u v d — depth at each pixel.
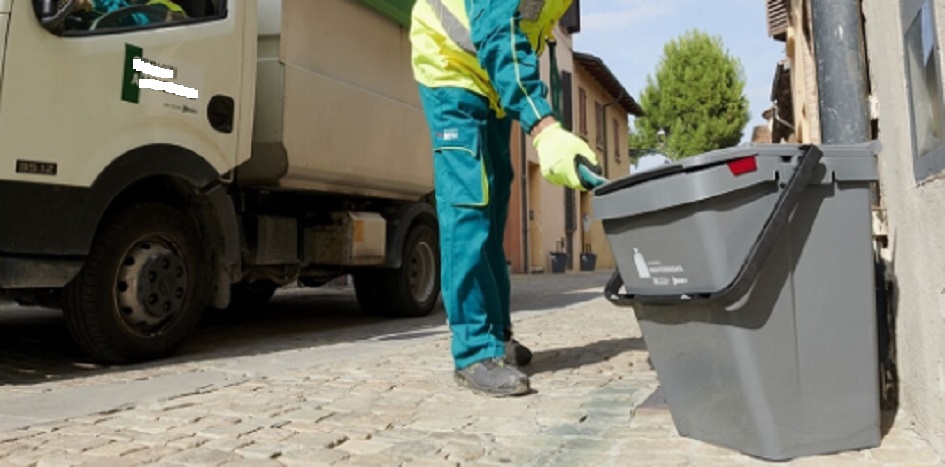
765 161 1.99
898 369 2.52
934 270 2.03
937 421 2.06
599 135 24.84
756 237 2.01
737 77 36.84
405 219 6.65
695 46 37.16
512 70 2.82
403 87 6.43
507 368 3.17
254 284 6.79
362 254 6.10
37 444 2.45
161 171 4.18
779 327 2.07
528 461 2.20
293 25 5.14
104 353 4.03
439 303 8.31
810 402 2.10
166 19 4.35
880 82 2.63
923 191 2.08
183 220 4.44
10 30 3.51
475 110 3.25
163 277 4.28
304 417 2.80
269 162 5.11
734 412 2.16
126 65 4.01
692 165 2.04
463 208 3.21
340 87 5.60
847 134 2.83
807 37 7.39
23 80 3.55
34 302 4.00
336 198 6.23
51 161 3.65
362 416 2.79
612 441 2.37
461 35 3.18
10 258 3.51
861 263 2.14
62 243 3.69
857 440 2.14
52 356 4.47
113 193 3.92
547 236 19.83
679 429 2.40
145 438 2.52
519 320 6.13
